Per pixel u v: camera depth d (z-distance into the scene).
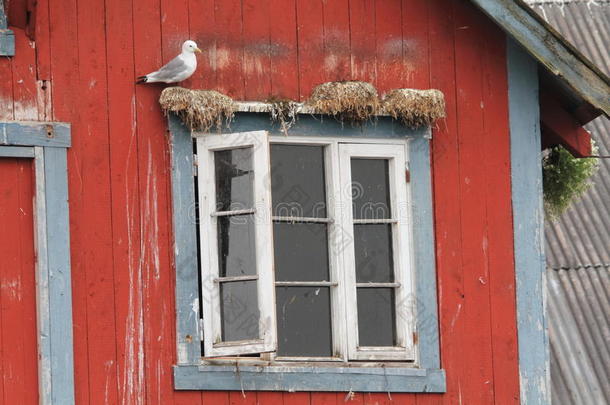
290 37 15.42
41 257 14.18
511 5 15.38
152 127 14.79
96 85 14.64
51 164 14.34
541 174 15.95
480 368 15.52
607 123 24.48
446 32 15.90
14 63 14.37
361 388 15.12
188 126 14.80
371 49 15.66
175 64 14.58
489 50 15.97
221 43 15.16
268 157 14.72
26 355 14.16
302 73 15.42
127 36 14.81
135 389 14.46
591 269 22.17
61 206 14.34
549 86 16.20
